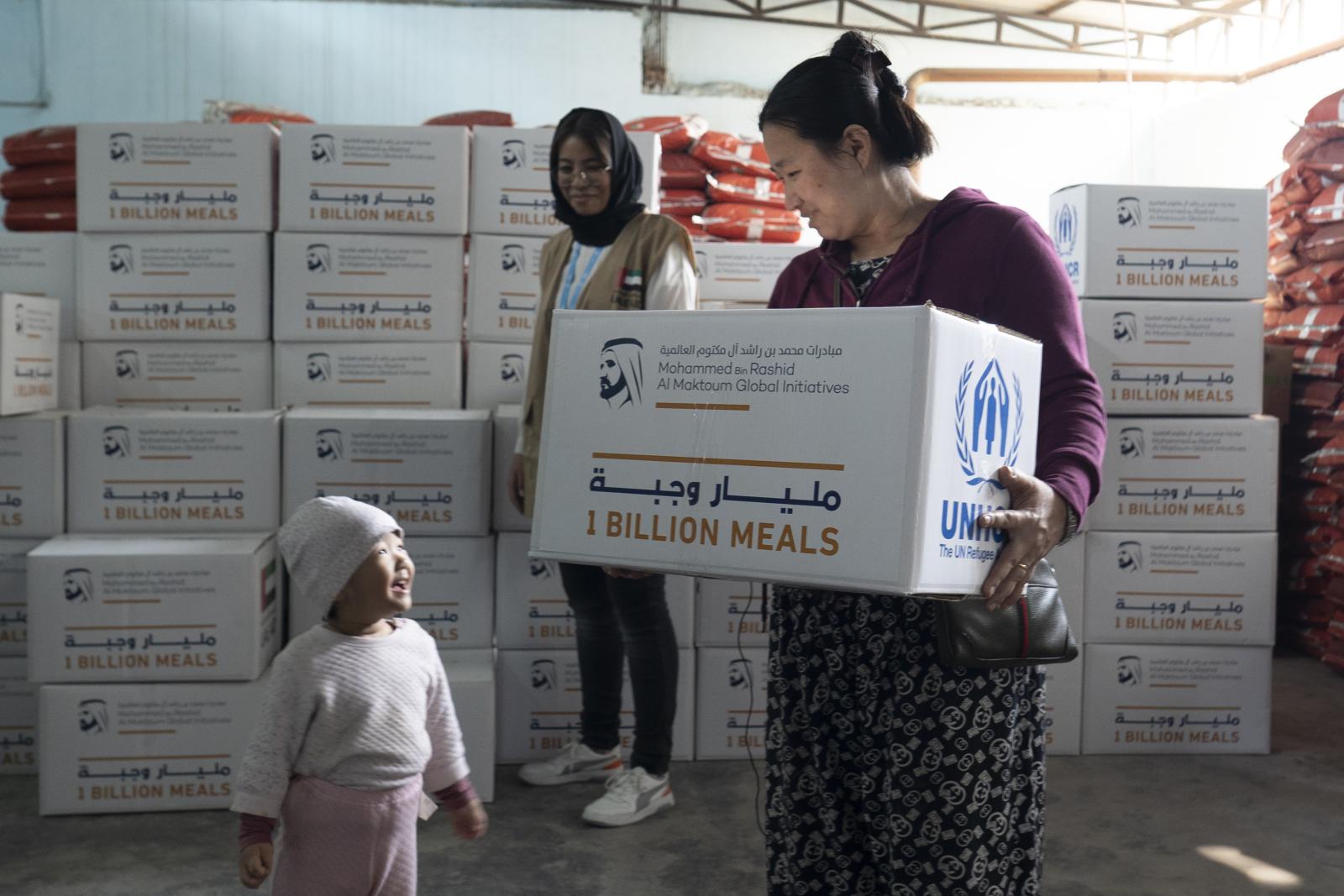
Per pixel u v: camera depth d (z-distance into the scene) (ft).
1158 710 9.42
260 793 4.72
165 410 9.12
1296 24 21.20
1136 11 23.77
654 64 23.56
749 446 3.66
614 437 3.95
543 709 9.00
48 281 9.38
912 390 3.34
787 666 4.26
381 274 9.33
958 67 24.54
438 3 22.95
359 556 4.91
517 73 23.26
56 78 22.25
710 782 8.72
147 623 7.79
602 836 7.68
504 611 8.91
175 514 8.48
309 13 22.70
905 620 3.89
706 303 10.73
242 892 6.75
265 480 8.51
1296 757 9.44
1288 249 13.41
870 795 4.05
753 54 23.90
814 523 3.50
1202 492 9.30
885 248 4.27
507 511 8.86
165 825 7.72
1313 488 12.77
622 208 7.66
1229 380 9.25
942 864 3.85
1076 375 3.93
